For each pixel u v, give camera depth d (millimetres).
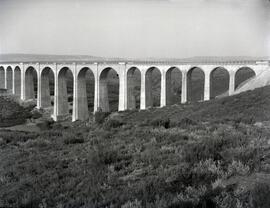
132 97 61719
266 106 28781
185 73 54375
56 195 7578
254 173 7152
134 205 5895
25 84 87062
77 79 67562
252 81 50281
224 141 10289
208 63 51531
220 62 50625
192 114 37344
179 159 9141
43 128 39375
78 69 67250
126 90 60750
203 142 10305
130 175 8562
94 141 14734
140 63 59062
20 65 88312
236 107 32781
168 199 5848
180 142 11969
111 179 8195
